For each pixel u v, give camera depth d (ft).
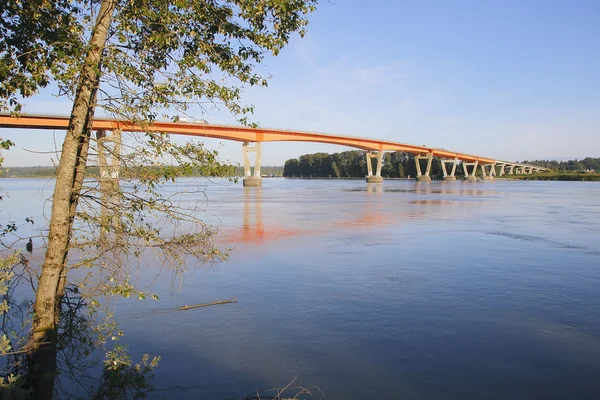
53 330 18.47
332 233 88.12
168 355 29.04
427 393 24.50
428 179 527.81
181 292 43.75
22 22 16.92
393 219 115.34
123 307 38.78
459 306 39.81
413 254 64.95
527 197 219.20
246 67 21.11
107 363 23.67
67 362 24.43
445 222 107.96
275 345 30.99
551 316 37.06
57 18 18.24
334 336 32.71
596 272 52.80
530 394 24.48
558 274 51.88
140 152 18.88
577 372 27.07
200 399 23.50
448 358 28.99
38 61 17.12
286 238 81.56
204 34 20.51
